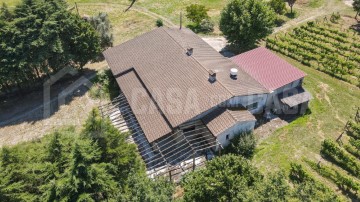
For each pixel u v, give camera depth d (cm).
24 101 5053
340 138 3975
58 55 4944
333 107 4469
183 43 4772
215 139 3709
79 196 2731
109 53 5141
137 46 5028
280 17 6781
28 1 4862
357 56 5288
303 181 3369
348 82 4906
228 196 2834
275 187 2647
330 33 6006
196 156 3859
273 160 3747
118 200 2723
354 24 6325
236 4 5359
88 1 8044
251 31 5294
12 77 4738
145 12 7388
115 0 8025
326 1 7331
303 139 4006
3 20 4738
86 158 2745
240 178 2881
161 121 3856
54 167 2862
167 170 3694
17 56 4659
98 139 3072
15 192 2809
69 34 5006
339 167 3644
